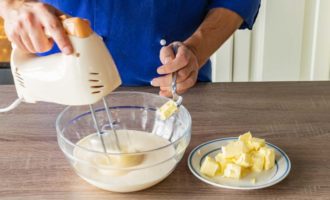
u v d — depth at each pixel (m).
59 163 0.87
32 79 0.78
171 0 1.21
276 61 1.95
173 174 0.83
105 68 0.74
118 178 0.77
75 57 0.72
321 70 1.96
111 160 0.77
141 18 1.22
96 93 0.75
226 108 1.08
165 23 1.23
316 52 1.93
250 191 0.78
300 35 1.90
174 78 0.96
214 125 1.00
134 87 1.24
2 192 0.79
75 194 0.78
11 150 0.92
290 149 0.91
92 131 0.91
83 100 0.75
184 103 1.11
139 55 1.26
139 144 0.84
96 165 0.77
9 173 0.84
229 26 1.19
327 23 1.88
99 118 0.92
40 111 1.08
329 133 0.97
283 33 1.90
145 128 0.94
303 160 0.87
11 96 1.16
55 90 0.76
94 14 1.22
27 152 0.91
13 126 1.01
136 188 0.77
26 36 0.76
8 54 2.00
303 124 1.01
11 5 0.81
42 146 0.93
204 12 1.27
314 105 1.10
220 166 0.82
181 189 0.79
